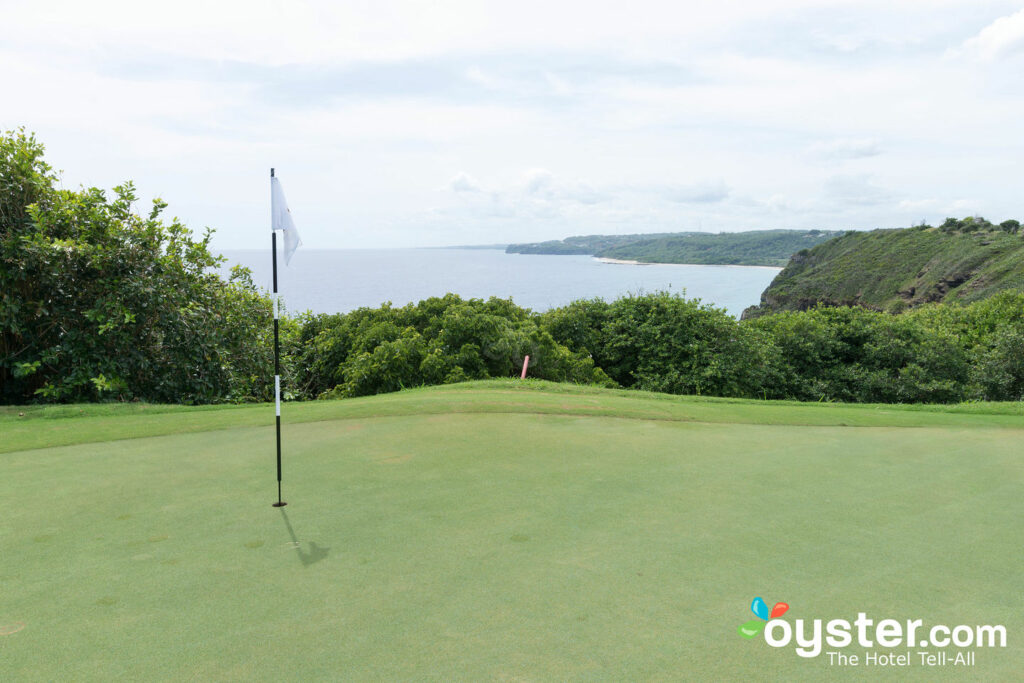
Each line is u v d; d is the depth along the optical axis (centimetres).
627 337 2114
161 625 321
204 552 413
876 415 965
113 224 1255
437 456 661
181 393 1361
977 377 2075
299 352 2070
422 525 462
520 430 789
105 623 323
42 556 407
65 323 1206
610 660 288
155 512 488
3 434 755
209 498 522
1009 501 532
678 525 466
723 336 2044
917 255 9988
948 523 477
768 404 1180
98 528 455
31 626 321
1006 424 901
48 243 1126
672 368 2016
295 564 394
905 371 2103
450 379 1680
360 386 1723
